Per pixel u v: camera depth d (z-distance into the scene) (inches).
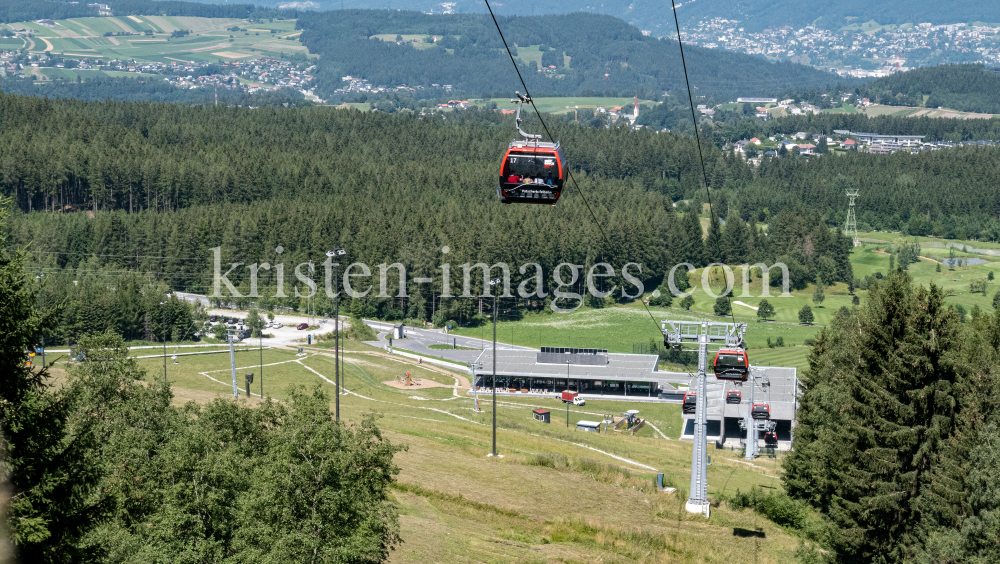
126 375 1813.5
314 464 1393.9
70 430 1593.3
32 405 980.6
